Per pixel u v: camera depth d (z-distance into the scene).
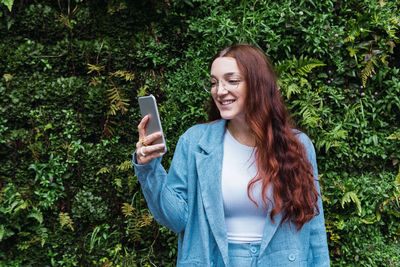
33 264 2.30
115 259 2.36
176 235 2.38
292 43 2.35
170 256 2.37
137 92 2.37
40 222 2.22
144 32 2.39
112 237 2.38
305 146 1.46
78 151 2.33
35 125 2.27
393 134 2.49
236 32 2.28
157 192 1.28
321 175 2.42
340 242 2.46
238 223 1.35
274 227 1.30
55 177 2.28
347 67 2.43
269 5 2.35
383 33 2.41
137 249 2.43
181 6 2.32
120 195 2.37
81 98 2.33
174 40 2.41
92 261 2.34
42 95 2.28
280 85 2.26
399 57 2.57
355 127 2.50
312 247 1.41
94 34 2.38
